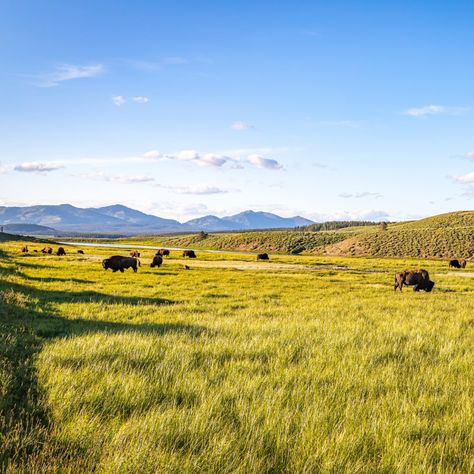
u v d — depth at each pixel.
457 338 10.88
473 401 5.80
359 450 4.38
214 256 84.19
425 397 5.96
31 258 51.94
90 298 19.17
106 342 9.12
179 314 15.42
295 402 5.65
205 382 6.35
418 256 125.19
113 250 97.44
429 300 22.02
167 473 3.82
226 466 3.93
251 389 6.11
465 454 4.39
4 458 3.98
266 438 4.52
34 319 13.52
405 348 9.38
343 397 5.85
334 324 13.08
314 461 4.08
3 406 5.25
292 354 8.59
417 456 4.21
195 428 4.64
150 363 7.66
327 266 61.41
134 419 4.88
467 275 48.34
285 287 28.73
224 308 18.20
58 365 7.11
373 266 63.25
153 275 34.75
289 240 175.50
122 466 3.88
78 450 4.29
